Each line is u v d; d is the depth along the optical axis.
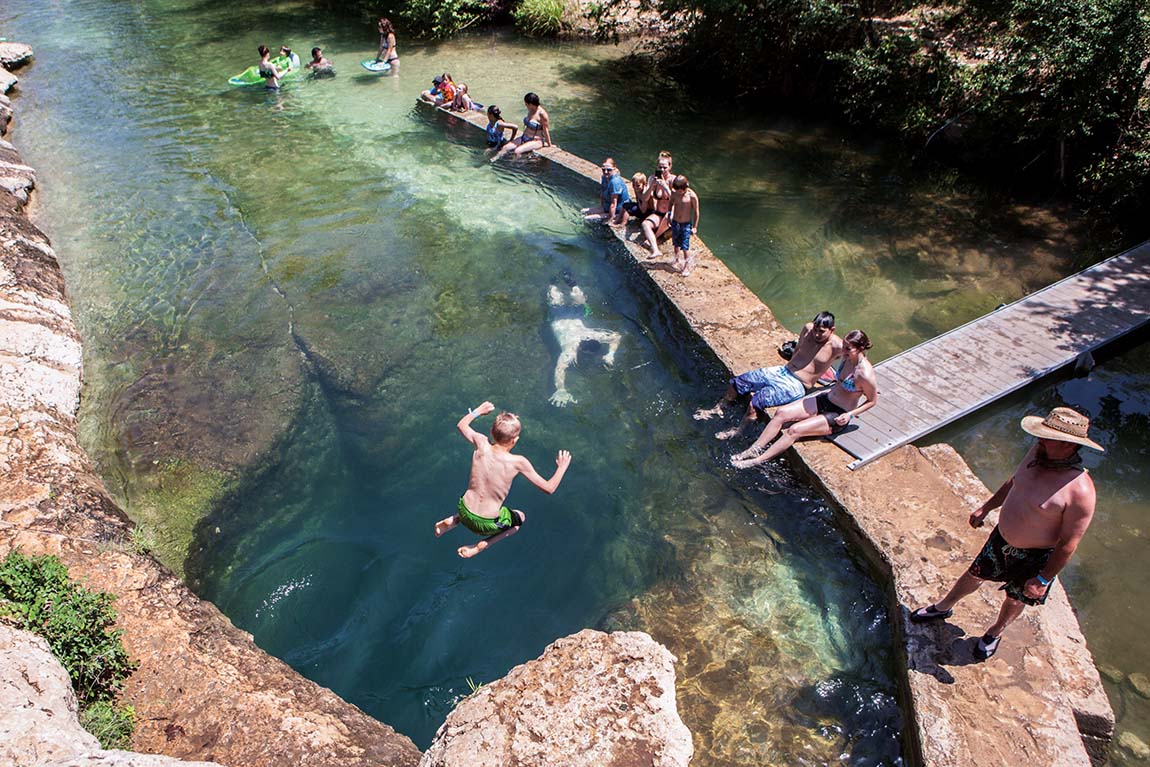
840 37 15.40
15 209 11.30
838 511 6.62
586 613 6.04
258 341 8.98
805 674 5.43
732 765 4.85
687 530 6.71
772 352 8.42
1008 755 4.48
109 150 14.23
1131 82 11.34
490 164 13.43
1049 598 5.62
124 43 20.66
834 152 14.47
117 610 5.36
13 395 7.34
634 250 10.52
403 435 7.82
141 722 4.64
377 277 10.14
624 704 3.89
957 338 8.88
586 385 8.34
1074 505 4.19
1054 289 9.73
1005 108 12.79
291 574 6.47
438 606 6.16
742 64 16.73
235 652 5.34
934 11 15.84
